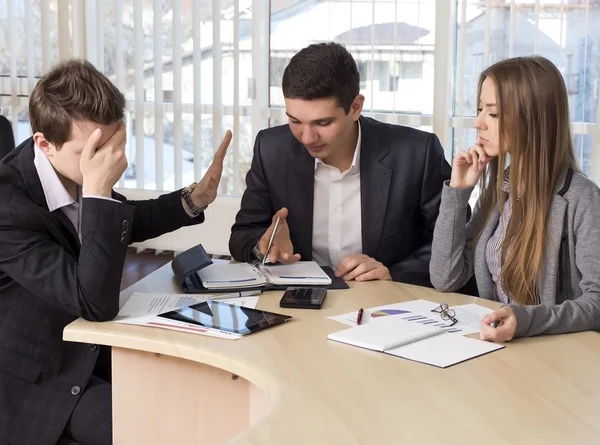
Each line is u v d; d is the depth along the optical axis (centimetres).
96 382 185
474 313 180
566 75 394
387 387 137
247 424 168
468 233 212
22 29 481
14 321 180
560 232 188
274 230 212
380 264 213
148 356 172
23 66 485
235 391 168
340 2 429
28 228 177
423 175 231
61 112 173
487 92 196
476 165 202
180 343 160
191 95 462
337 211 235
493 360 151
